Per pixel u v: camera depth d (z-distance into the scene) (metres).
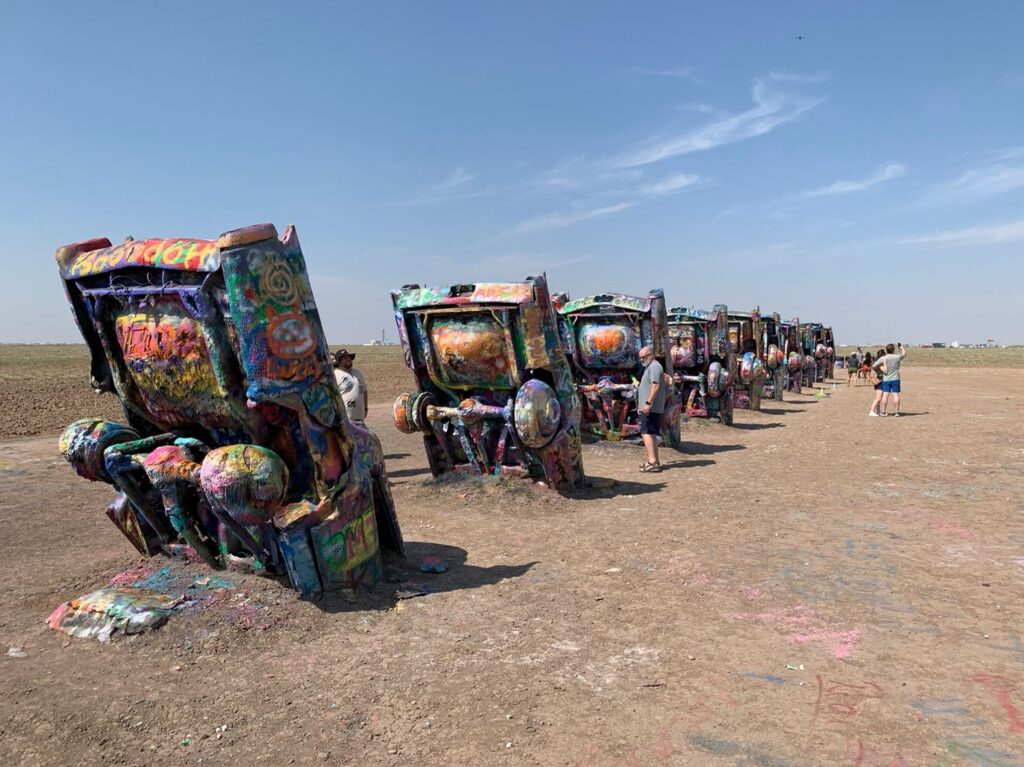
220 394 4.65
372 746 3.30
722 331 15.55
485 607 5.03
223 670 4.05
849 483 9.45
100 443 5.12
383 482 5.81
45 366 51.47
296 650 4.31
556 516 7.74
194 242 4.46
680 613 4.91
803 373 30.58
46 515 7.99
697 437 14.34
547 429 8.05
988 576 5.61
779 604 5.05
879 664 4.09
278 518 4.73
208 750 3.27
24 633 4.55
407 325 8.77
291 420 4.90
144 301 4.68
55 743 3.30
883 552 6.27
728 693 3.77
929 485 9.23
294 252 4.59
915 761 3.13
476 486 8.61
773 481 9.68
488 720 3.52
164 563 5.39
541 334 8.03
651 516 7.70
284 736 3.38
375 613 4.88
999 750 3.21
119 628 4.41
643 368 12.38
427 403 8.96
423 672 4.04
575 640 4.47
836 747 3.25
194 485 4.90
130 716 3.54
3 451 13.04
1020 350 128.12
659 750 3.24
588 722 3.49
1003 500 8.25
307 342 4.62
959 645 4.34
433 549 6.52
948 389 28.98
